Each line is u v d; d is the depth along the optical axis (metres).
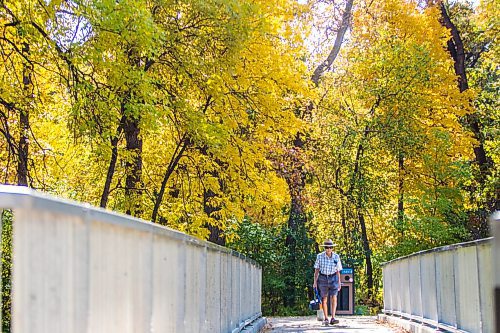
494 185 32.69
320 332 15.77
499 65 34.84
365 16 32.19
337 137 31.58
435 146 29.89
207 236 18.22
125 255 4.76
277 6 18.94
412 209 30.62
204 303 8.83
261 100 18.00
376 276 37.56
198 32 16.09
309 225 32.25
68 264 3.47
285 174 25.95
